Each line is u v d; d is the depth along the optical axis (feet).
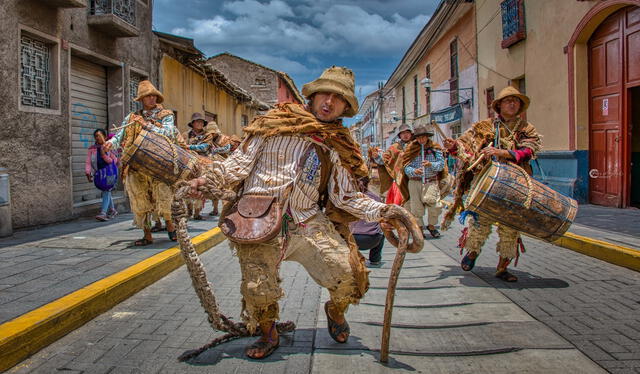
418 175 24.18
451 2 51.37
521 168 14.20
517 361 9.30
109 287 12.60
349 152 9.09
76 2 26.37
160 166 16.58
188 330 10.93
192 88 53.67
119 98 34.42
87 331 10.87
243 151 8.96
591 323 11.30
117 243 19.53
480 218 15.55
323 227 8.91
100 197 33.30
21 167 24.43
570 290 14.10
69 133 28.32
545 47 36.63
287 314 12.10
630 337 10.36
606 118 31.17
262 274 8.55
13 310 10.59
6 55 23.45
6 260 16.06
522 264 17.74
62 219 27.50
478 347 9.99
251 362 9.20
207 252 20.57
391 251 21.34
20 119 24.38
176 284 15.10
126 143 17.04
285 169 8.67
